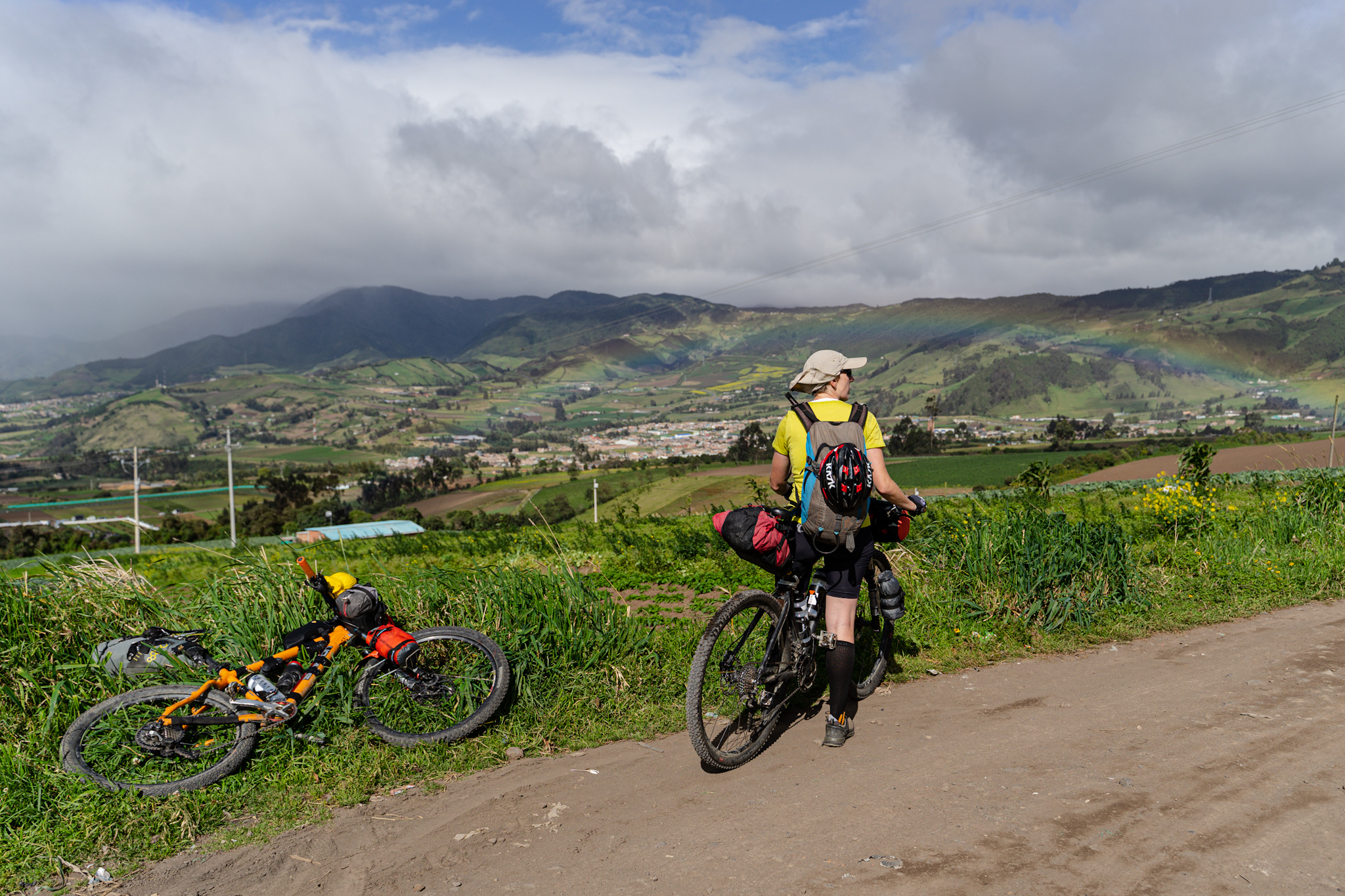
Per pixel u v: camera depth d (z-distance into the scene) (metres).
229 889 2.77
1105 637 5.68
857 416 3.70
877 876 2.50
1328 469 15.47
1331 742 3.42
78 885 2.85
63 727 3.79
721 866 2.65
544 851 2.88
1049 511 14.62
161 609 4.61
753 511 3.75
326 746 3.86
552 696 4.39
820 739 3.93
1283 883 2.34
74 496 184.25
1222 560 7.89
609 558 10.95
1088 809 2.89
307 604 4.52
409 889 2.68
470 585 4.87
